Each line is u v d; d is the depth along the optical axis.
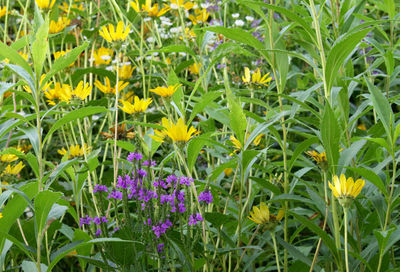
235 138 2.17
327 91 1.88
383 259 1.94
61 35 3.37
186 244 1.81
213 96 1.97
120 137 2.20
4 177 2.28
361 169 1.69
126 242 1.77
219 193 2.51
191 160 1.95
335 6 2.41
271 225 1.88
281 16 3.61
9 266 2.33
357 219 2.13
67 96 2.17
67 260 2.82
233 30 2.03
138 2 2.87
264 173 2.43
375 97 1.73
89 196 2.38
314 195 2.00
